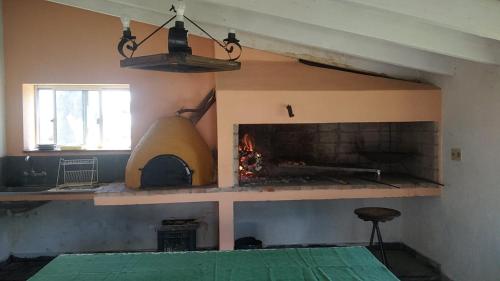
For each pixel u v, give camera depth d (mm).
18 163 4402
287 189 3791
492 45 2904
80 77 4426
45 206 4449
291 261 2369
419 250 4336
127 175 3957
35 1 4355
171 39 2047
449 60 3619
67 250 4480
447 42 2932
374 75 4199
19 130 4395
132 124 4492
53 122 4582
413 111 3893
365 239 4715
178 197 3727
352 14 2873
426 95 3889
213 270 2234
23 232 4434
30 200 3895
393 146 4707
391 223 4738
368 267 2262
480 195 3291
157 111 4508
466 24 2357
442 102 3883
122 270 2252
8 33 4344
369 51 3596
